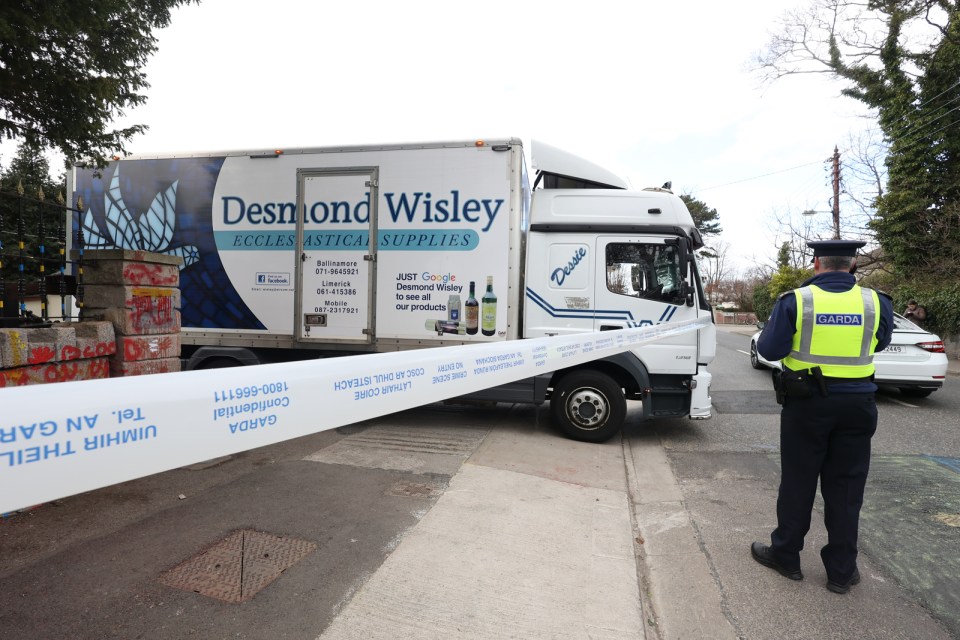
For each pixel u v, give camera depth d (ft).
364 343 19.45
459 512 12.05
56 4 12.12
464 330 18.81
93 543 10.16
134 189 20.84
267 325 20.10
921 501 13.96
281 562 9.64
